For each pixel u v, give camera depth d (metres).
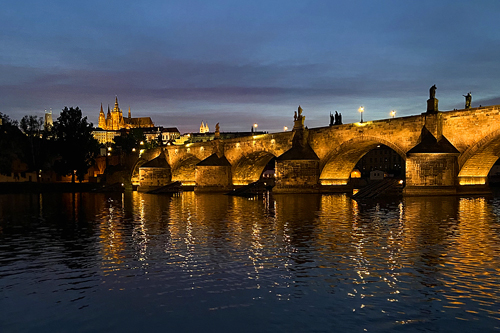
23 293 15.84
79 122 118.69
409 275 17.12
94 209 49.31
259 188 75.69
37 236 28.25
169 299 14.95
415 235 25.94
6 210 49.16
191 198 69.69
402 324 12.65
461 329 12.30
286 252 21.56
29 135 123.12
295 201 55.28
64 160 118.81
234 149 94.12
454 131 55.78
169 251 22.38
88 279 17.45
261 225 31.45
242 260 20.00
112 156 150.50
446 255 20.42
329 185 76.19
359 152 74.50
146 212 44.00
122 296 15.34
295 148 75.50
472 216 34.56
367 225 30.45
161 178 110.75
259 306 14.14
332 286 15.94
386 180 59.88
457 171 55.84
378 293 15.12
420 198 53.31
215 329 12.54
